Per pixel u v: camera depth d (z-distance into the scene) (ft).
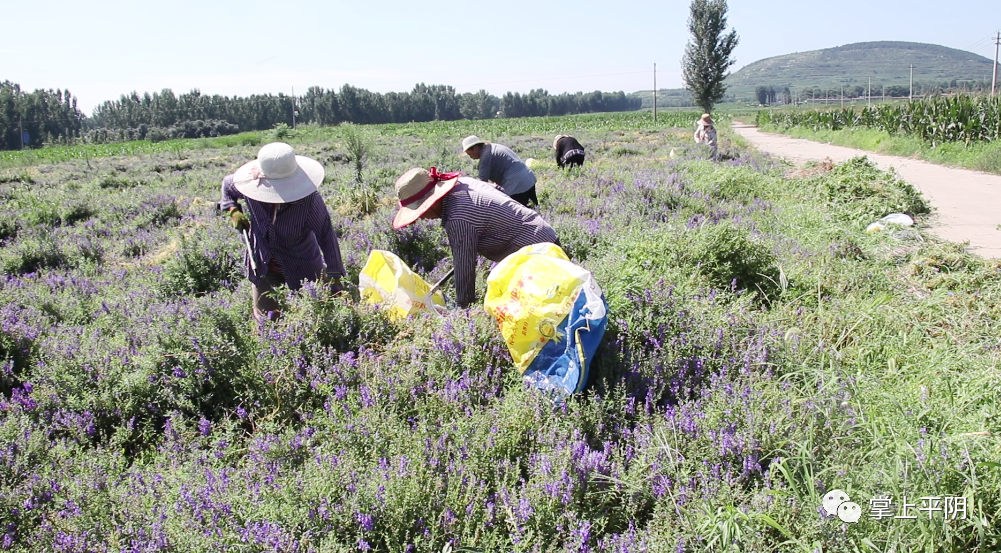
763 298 19.19
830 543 8.66
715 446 10.59
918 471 9.22
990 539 8.77
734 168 43.88
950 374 12.99
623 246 21.93
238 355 14.43
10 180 81.35
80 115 448.65
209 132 370.53
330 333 15.29
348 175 55.72
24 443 11.97
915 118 91.50
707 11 213.05
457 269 15.78
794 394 11.92
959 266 22.18
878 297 18.11
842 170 41.63
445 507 9.64
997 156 58.39
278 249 17.25
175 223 39.24
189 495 9.64
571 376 12.55
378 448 11.23
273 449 11.30
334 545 8.86
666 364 13.09
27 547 9.91
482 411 12.35
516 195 27.94
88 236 35.53
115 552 9.08
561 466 10.16
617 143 107.55
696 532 8.99
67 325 18.83
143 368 14.14
